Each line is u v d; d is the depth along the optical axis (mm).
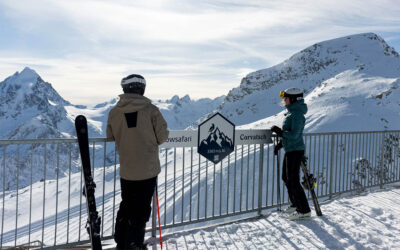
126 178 3168
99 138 3744
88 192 3145
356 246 3791
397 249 3729
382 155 7109
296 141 4594
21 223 44219
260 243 3887
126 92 3223
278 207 5250
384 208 5352
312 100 68812
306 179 4773
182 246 3773
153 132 3189
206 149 4562
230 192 25453
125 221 3344
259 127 63219
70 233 22797
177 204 25438
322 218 4766
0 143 3301
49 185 69250
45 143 3521
